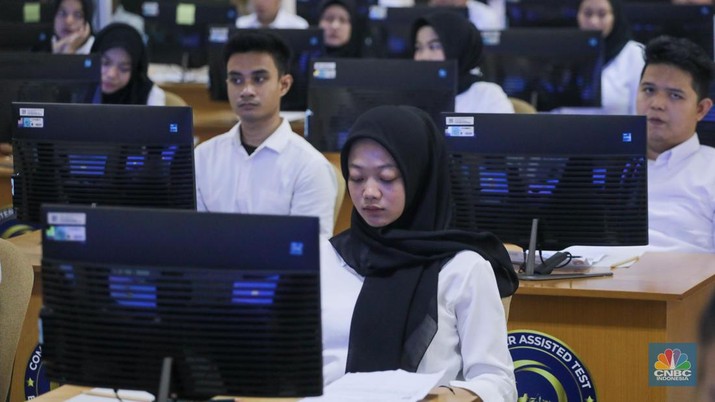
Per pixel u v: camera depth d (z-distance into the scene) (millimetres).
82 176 4320
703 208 5078
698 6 8547
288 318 2502
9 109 5906
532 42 7078
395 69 6215
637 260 4641
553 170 4160
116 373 2605
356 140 3225
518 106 6770
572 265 4488
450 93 6141
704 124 5531
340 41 10164
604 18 8312
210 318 2512
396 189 3207
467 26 6992
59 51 8492
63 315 2605
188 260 2504
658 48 5098
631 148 4133
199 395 2576
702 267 4488
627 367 4152
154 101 6945
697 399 4246
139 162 4270
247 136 5242
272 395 2551
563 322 4195
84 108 4301
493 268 3344
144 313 2539
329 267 3369
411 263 3252
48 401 2977
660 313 4086
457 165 4238
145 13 10000
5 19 7801
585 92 7070
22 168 4383
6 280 3543
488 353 3154
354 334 3213
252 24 11227
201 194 5266
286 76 5277
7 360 3537
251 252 2488
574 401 4211
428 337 3143
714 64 5090
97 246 2547
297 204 5145
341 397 2840
